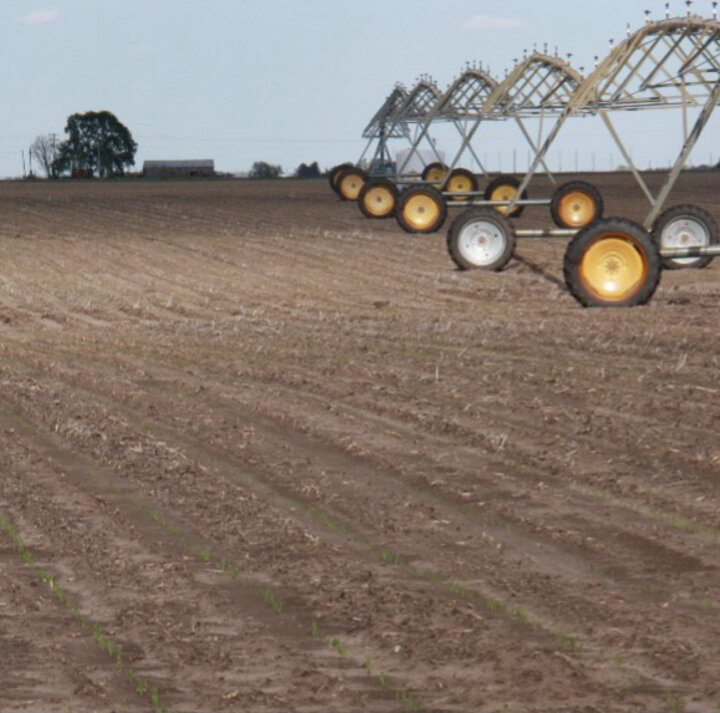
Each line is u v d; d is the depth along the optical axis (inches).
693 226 3011.8
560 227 4222.4
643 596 880.3
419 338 2140.7
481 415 1489.9
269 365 1887.3
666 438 1341.0
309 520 1089.4
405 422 1477.6
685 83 2755.9
